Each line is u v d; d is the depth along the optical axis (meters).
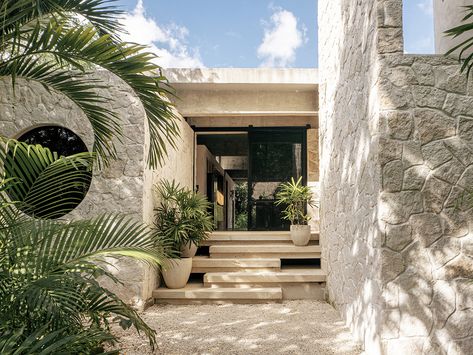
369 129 3.49
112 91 5.12
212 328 4.20
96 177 5.06
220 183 14.03
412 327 3.11
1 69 2.79
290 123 8.23
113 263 4.95
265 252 6.27
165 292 5.38
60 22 2.89
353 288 4.02
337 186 4.87
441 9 4.57
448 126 3.26
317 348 3.58
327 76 5.59
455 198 3.21
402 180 3.22
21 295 2.14
